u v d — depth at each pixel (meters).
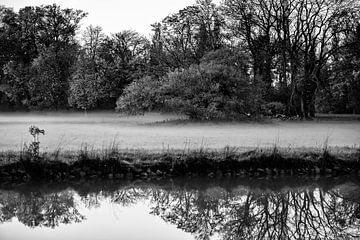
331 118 49.66
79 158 17.11
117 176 16.91
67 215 12.70
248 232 11.57
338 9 44.25
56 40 61.94
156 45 50.75
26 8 63.22
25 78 59.53
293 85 44.94
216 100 32.38
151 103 34.78
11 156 17.11
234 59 36.22
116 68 58.69
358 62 48.00
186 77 32.88
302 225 12.22
